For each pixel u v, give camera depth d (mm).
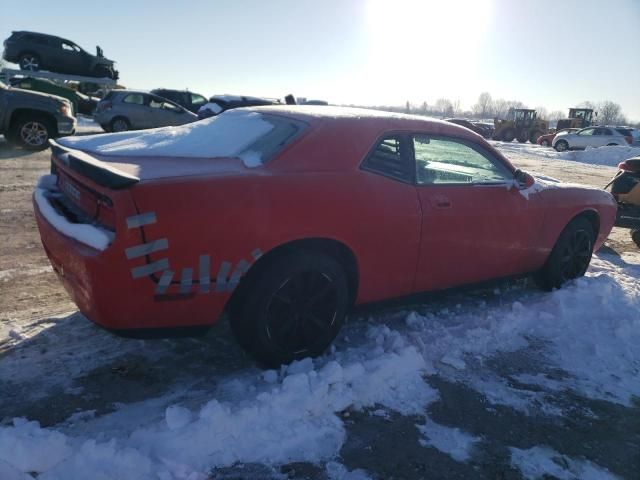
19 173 8828
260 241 2678
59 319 3492
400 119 3441
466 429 2658
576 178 14938
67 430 2400
